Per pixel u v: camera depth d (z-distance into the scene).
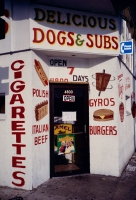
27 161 4.69
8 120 4.89
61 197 4.29
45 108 5.12
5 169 4.89
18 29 4.82
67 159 5.67
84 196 4.34
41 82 5.01
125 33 6.78
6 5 4.82
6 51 4.91
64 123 5.62
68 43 5.02
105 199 4.21
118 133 5.43
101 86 5.54
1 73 4.98
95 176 5.41
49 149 5.27
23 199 4.20
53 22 4.91
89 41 5.21
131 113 7.83
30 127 4.69
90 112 5.62
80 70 5.57
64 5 4.97
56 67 5.36
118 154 5.41
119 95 5.66
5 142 4.91
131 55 8.09
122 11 5.99
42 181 4.99
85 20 5.21
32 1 4.73
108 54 5.36
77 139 5.72
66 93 5.55
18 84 4.80
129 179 5.26
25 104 4.73
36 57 4.86
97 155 5.55
